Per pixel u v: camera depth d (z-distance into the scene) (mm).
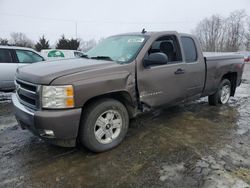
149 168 3148
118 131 3688
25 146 3748
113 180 2895
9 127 4578
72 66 3365
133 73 3678
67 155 3467
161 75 4074
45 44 42375
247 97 7547
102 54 4242
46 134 3070
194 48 4938
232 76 6441
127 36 4449
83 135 3328
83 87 3113
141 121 4871
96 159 3365
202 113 5539
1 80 6805
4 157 3406
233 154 3559
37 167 3158
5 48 6969
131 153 3537
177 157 3436
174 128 4543
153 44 4098
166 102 4320
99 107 3371
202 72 5035
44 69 3307
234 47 69688
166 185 2803
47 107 3008
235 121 5059
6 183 2818
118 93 3643
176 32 4574
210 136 4207
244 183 2834
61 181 2869
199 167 3174
